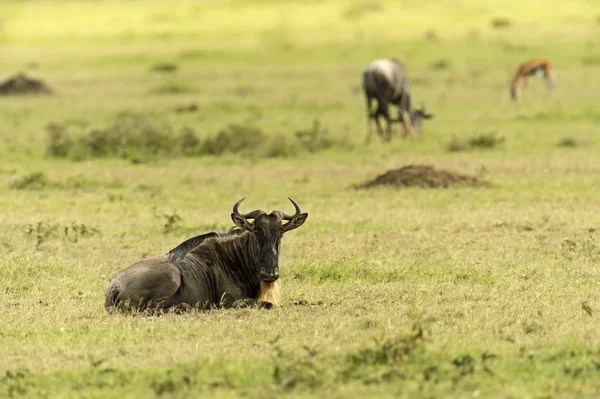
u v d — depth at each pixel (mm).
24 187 83438
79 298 45812
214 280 42000
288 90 185000
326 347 34844
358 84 194250
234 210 41719
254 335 37250
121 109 154250
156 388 30203
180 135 111062
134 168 96000
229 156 102750
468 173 87625
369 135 113000
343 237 60750
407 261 53094
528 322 38656
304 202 75062
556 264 52156
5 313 42375
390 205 72688
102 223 67312
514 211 69000
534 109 143625
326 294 45531
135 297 40875
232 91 184250
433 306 41969
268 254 41500
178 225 65625
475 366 32125
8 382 31609
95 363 32781
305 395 29656
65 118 142625
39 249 57875
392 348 33062
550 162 93062
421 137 115375
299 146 105375
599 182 81625
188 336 37406
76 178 87062
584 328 37531
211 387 30500
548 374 31547
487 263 52188
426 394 29453
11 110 154000
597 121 128125
